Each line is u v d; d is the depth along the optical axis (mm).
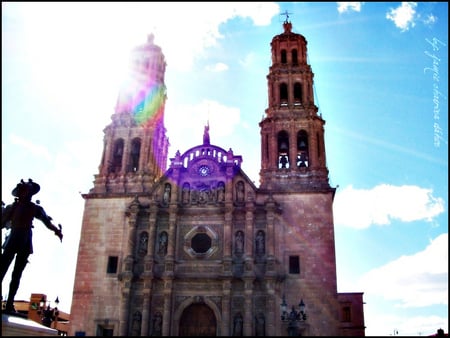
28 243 38156
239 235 57250
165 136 70688
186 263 56062
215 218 58219
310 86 67438
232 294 54031
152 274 54844
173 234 57094
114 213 60188
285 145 64750
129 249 56812
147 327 52812
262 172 61562
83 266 57562
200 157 61750
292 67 68875
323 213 57125
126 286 54938
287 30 74500
